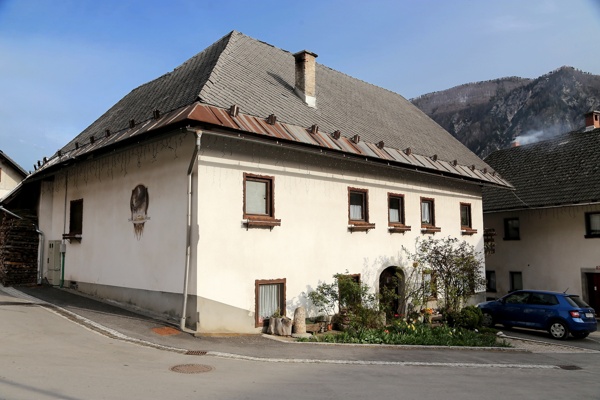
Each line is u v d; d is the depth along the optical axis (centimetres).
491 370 999
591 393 802
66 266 1664
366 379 805
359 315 1352
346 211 1477
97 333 1023
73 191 1656
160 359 844
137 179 1323
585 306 1647
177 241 1157
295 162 1336
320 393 687
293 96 1552
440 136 2230
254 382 726
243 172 1204
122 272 1352
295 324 1230
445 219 1889
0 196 2870
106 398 599
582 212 2227
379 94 2288
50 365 746
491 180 2045
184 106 1170
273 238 1260
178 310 1139
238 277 1171
